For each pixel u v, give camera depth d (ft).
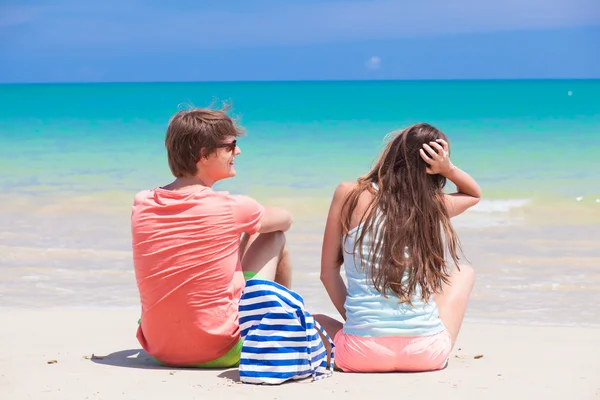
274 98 124.57
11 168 45.65
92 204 32.32
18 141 63.21
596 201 31.81
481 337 14.37
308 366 10.27
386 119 84.94
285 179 41.19
